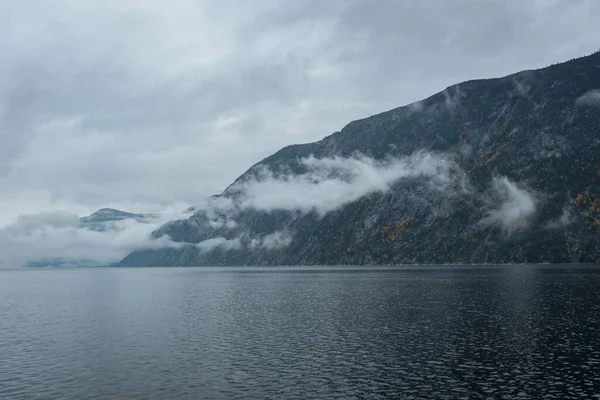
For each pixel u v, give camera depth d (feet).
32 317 324.39
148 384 152.46
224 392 142.51
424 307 312.91
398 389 140.87
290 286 590.14
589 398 128.57
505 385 140.67
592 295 349.82
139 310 358.02
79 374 166.40
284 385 147.95
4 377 164.04
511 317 255.50
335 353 188.24
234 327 260.01
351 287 524.11
